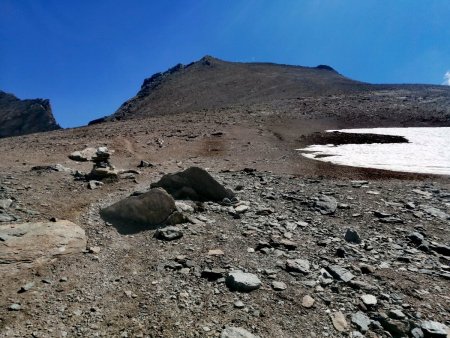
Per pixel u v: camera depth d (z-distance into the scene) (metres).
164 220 11.36
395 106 65.25
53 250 8.76
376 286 8.15
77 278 7.95
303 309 7.21
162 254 9.31
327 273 8.59
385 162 27.42
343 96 78.12
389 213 13.10
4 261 7.97
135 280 8.05
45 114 126.56
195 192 14.06
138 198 11.55
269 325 6.68
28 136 43.97
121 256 9.12
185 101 96.50
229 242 10.20
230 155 28.98
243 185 16.88
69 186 14.77
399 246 10.44
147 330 6.43
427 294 7.91
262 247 9.91
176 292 7.64
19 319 6.46
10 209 11.17
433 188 17.11
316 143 38.28
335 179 19.67
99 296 7.37
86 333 6.27
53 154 24.47
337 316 7.00
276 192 15.66
